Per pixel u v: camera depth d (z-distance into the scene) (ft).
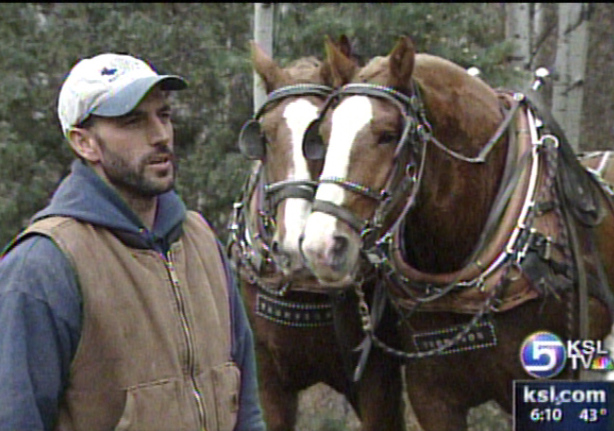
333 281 19.07
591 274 21.54
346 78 21.12
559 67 48.01
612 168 25.72
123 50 46.85
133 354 12.37
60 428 12.21
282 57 42.47
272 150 22.26
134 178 12.71
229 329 13.76
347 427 35.65
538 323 20.65
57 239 12.23
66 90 12.84
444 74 21.08
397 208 19.81
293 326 24.07
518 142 21.43
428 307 21.08
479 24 45.42
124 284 12.47
